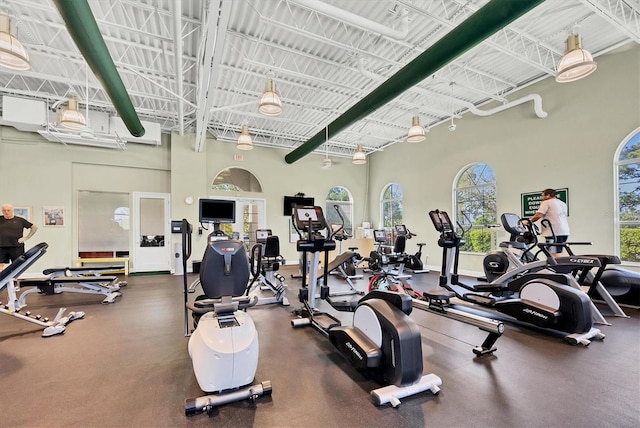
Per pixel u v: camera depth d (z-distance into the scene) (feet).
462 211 24.77
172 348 9.43
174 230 8.82
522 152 20.15
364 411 6.12
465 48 11.32
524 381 7.25
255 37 15.35
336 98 22.72
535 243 13.35
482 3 13.00
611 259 10.67
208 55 12.51
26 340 10.09
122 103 15.64
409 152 30.17
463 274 23.80
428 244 27.53
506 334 10.47
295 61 17.63
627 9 13.41
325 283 11.41
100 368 8.05
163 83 19.90
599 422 5.68
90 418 5.92
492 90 21.25
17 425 5.71
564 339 9.78
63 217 23.79
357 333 7.71
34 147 23.12
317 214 12.10
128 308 14.24
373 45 16.05
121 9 13.11
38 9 12.92
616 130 15.78
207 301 6.88
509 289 12.43
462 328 11.25
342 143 32.71
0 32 9.28
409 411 6.09
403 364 6.39
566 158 17.80
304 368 8.02
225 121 26.99
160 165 27.12
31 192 22.95
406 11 13.38
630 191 15.43
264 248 16.79
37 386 7.13
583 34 15.30
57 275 16.61
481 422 5.72
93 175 25.07
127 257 25.63
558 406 6.21
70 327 11.45
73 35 10.07
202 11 12.98
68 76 18.47
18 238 16.80
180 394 6.78
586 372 7.68
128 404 6.39
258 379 7.42
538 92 19.27
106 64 12.00
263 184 31.19
